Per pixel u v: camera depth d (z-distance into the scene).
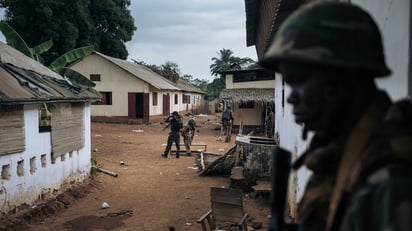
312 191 1.00
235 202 5.84
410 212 0.67
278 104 11.29
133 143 18.59
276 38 0.96
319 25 0.86
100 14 32.62
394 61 1.79
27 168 7.17
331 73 0.87
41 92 7.48
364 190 0.75
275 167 1.06
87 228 6.87
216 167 11.34
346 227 0.78
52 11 27.70
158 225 7.07
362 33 0.86
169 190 9.79
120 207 8.27
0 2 28.23
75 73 12.44
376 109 0.87
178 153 14.81
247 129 22.72
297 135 5.46
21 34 28.36
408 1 1.59
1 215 6.31
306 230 1.00
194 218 7.50
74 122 9.45
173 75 42.25
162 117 32.91
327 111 0.89
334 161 0.93
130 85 28.58
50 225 6.95
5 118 6.39
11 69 7.82
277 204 1.05
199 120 35.41
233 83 22.69
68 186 9.12
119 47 33.88
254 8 6.80
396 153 0.75
